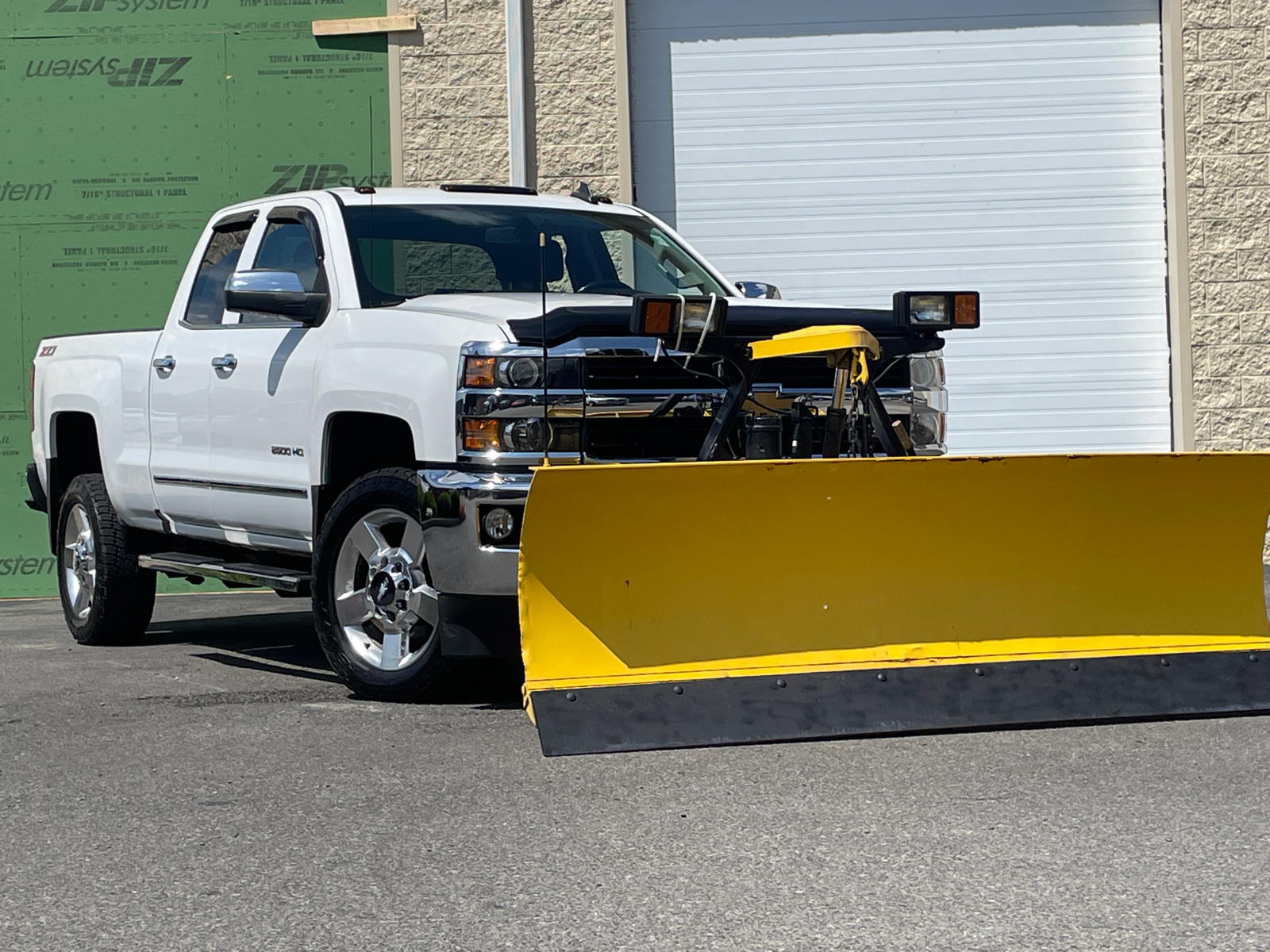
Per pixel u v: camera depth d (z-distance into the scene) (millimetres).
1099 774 4574
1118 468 5180
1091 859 3775
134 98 12086
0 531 12102
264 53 12078
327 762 5023
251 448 6848
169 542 8242
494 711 5828
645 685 4922
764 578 5078
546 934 3340
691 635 5023
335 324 6383
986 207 12180
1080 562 5305
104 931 3434
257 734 5512
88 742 5492
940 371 6387
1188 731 5094
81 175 12094
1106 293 12180
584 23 11969
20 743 5500
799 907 3471
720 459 5555
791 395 5879
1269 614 7355
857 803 4309
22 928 3471
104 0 12047
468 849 3990
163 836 4199
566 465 5398
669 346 5613
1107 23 12125
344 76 12078
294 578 6547
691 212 12195
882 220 12172
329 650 6227
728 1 12125
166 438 7535
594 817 4246
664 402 5719
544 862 3863
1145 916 3369
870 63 12133
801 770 4672
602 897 3574
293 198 7207
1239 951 3148
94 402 8172
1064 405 12188
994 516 5180
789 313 5875
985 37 12125
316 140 12102
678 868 3779
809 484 4996
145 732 5625
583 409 5602
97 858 4012
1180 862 3746
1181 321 12047
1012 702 5094
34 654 7992
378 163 12109
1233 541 5418
